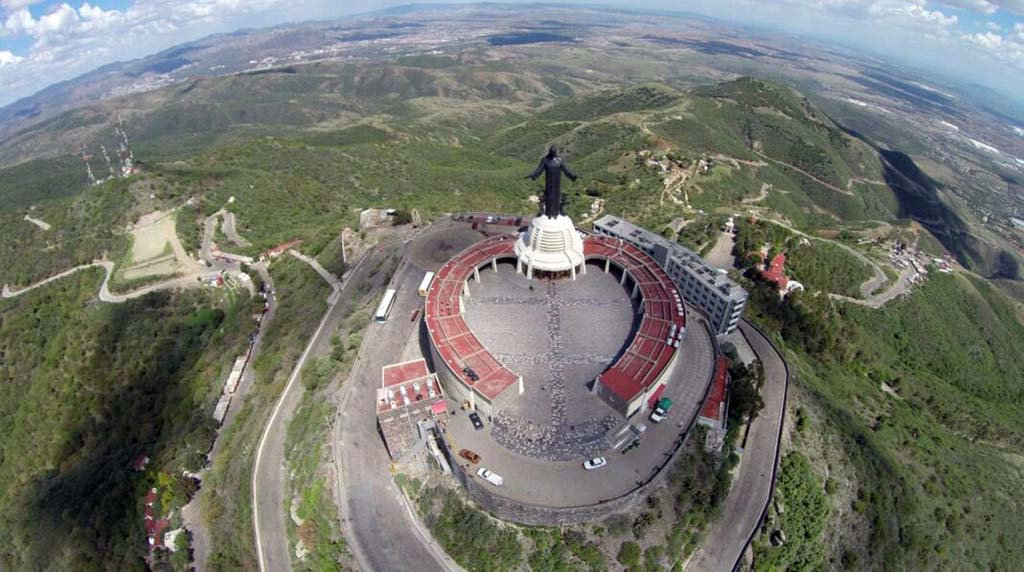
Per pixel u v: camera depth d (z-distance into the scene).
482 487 85.31
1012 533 124.94
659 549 84.19
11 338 177.88
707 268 148.75
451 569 83.38
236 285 186.12
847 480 109.94
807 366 151.38
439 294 122.50
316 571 85.88
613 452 92.12
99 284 190.38
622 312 122.44
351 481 95.25
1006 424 172.12
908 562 104.62
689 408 103.62
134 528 109.25
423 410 94.12
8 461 148.88
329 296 155.50
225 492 107.12
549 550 82.44
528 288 131.12
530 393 101.75
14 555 119.56
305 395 117.94
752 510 96.62
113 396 153.62
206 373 148.50
